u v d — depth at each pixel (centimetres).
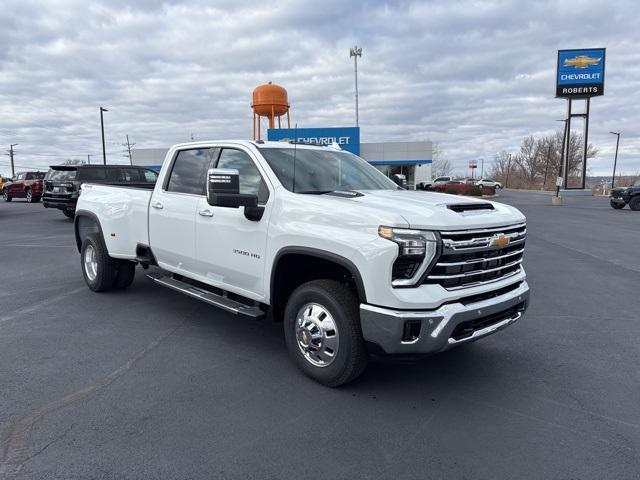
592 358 467
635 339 522
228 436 319
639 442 318
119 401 366
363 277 345
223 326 549
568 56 4472
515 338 523
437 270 343
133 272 689
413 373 426
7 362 438
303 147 500
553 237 1407
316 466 288
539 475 281
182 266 535
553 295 717
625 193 2598
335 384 386
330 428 331
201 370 425
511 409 363
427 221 337
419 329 335
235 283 464
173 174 551
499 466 290
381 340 341
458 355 471
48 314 586
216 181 385
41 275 812
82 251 705
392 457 298
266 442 313
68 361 442
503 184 10144
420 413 354
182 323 557
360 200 383
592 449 309
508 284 392
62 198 1691
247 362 445
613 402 377
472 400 377
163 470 281
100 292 686
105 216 634
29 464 286
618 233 1505
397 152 4097
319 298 382
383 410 358
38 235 1367
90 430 324
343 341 369
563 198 4300
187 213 509
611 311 630
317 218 379
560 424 341
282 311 433
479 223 362
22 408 353
